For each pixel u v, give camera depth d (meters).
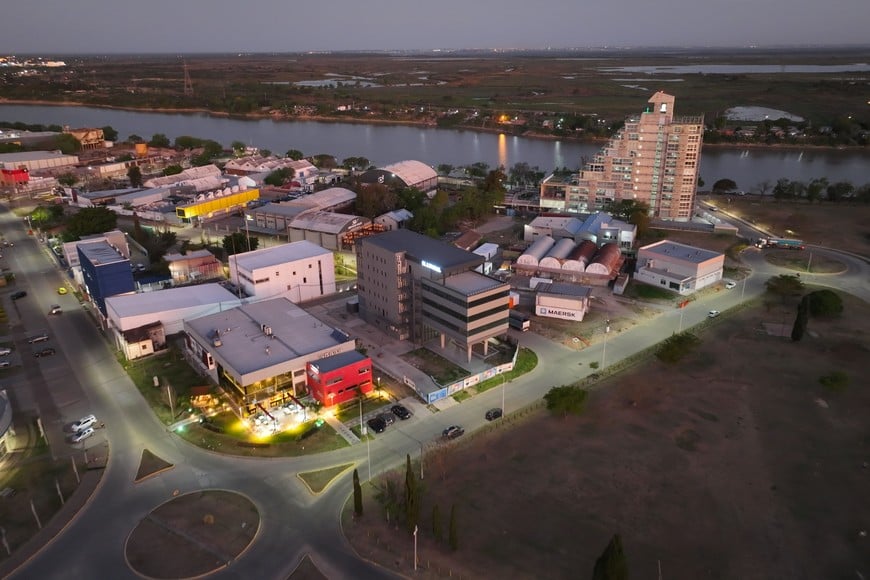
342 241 188.00
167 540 73.56
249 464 88.00
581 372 114.19
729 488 82.19
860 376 110.88
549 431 95.56
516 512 77.75
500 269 167.38
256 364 100.88
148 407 102.44
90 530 75.19
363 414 100.62
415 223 199.50
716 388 107.62
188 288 137.88
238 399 102.06
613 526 75.38
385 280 126.75
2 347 123.25
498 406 102.94
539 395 106.19
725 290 153.62
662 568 68.94
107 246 146.25
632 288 155.62
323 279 152.38
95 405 103.06
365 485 83.38
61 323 136.25
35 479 84.50
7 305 146.00
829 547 72.06
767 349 121.81
